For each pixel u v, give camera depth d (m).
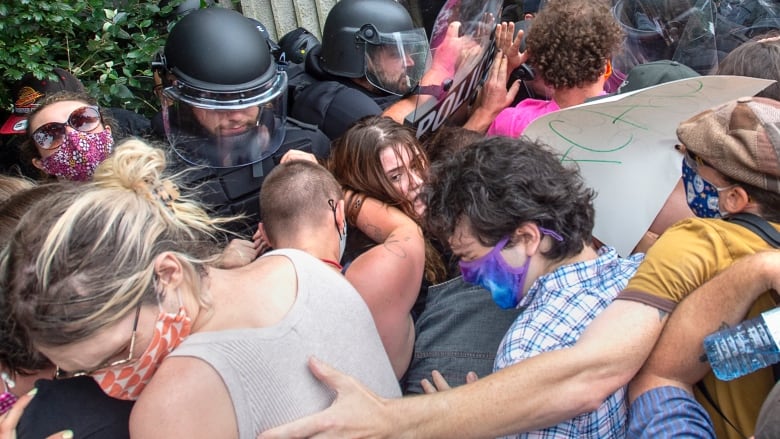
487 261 1.29
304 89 2.50
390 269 1.57
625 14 2.64
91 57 2.87
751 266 1.10
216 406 0.96
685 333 1.14
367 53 2.40
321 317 1.13
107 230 0.96
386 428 1.12
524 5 3.13
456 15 2.31
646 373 1.19
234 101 2.00
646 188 1.65
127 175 1.04
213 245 1.15
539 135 1.68
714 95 1.53
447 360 1.50
